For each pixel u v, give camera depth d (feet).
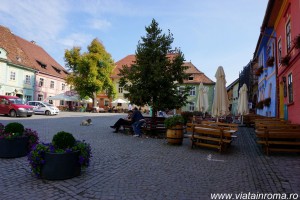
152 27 45.96
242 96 69.62
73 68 152.56
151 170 20.43
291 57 39.83
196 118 60.34
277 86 53.93
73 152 17.90
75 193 14.94
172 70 45.47
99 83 140.87
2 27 132.77
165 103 44.55
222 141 28.35
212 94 157.69
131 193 15.11
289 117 42.24
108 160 23.59
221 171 20.36
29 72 134.10
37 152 17.21
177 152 28.60
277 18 51.39
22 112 77.25
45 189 15.46
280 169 20.97
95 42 144.46
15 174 18.34
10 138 22.97
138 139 38.55
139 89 45.14
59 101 164.45
